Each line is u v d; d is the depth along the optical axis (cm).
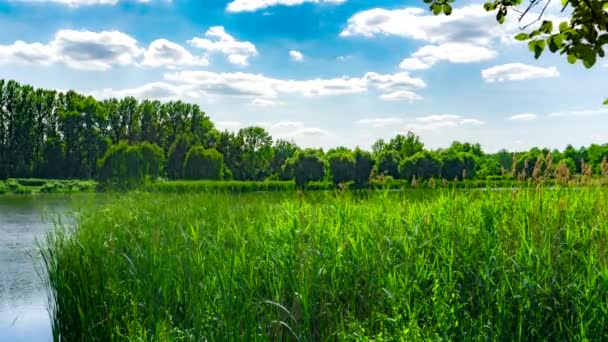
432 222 585
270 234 625
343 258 523
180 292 525
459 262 492
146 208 1006
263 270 531
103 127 6844
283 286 495
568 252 487
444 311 403
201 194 1113
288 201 846
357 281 486
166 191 1234
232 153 7400
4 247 1381
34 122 6562
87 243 732
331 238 565
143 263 596
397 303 411
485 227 599
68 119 6538
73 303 619
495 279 468
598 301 406
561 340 404
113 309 538
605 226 535
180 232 704
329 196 841
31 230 1723
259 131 7519
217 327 444
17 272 1085
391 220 619
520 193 714
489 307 415
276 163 7531
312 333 454
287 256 535
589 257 460
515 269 460
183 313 508
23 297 911
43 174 6353
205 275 519
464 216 614
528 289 422
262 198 1012
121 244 714
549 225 553
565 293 427
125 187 1249
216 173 5950
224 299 444
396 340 376
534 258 471
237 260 527
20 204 2864
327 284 489
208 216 849
